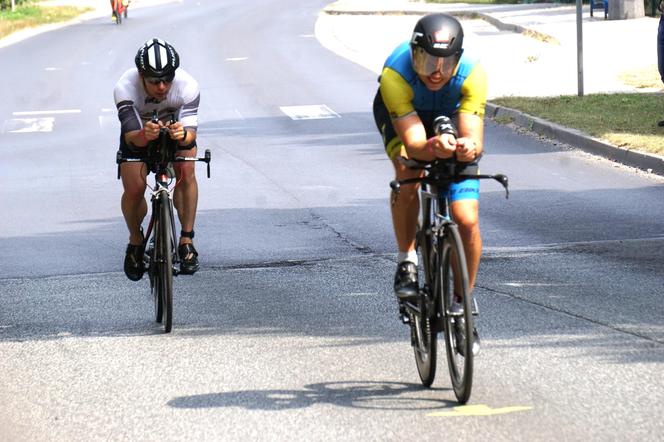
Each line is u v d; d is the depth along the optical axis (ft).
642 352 68.54
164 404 62.28
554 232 115.24
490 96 225.97
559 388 61.87
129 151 83.20
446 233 59.41
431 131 65.26
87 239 124.26
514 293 87.25
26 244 122.62
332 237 118.73
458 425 56.39
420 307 63.41
